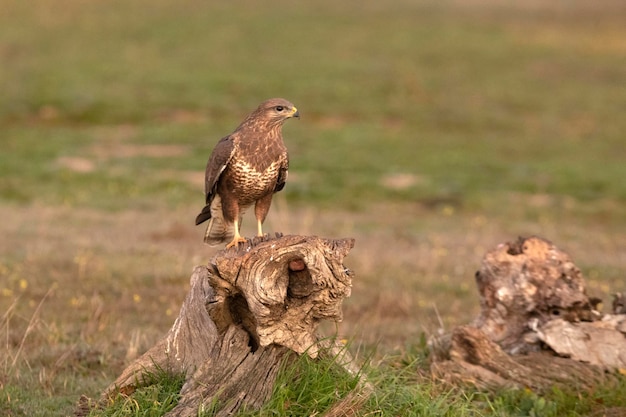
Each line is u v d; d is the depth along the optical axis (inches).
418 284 609.0
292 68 1838.1
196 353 323.6
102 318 489.4
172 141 1259.8
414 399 316.8
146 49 1931.6
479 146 1348.4
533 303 403.2
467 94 1726.1
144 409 301.1
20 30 1989.4
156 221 819.4
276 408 286.5
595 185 1109.1
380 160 1204.5
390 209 956.0
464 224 892.0
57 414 344.8
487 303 411.8
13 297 525.0
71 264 612.4
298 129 1391.5
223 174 356.5
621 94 1827.0
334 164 1157.7
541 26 2615.7
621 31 2573.8
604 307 547.8
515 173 1165.1
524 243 413.4
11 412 344.5
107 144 1223.5
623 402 353.4
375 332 482.9
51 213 833.5
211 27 2218.3
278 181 368.2
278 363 293.1
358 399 294.7
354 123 1476.4
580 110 1667.1
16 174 1014.4
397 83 1760.6
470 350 381.4
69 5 2319.1
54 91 1493.6
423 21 2564.0
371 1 2920.8
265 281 274.2
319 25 2352.4
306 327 289.3
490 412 349.1
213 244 378.3
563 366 375.2
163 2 2493.8
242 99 1582.2
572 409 352.2
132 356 415.8
